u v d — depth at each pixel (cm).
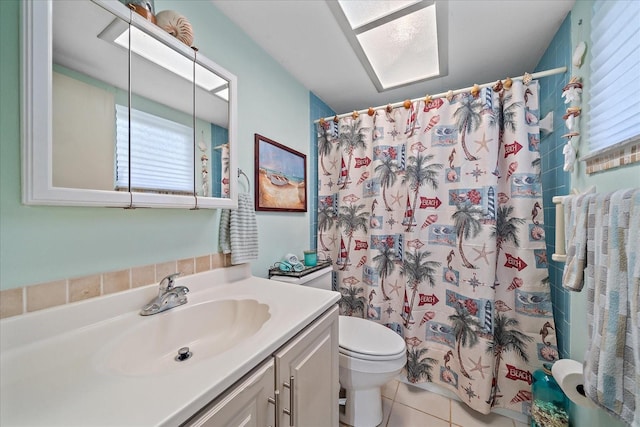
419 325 153
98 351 58
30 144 55
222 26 116
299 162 175
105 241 75
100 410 40
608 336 61
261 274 141
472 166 138
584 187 99
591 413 95
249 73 132
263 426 59
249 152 132
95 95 67
